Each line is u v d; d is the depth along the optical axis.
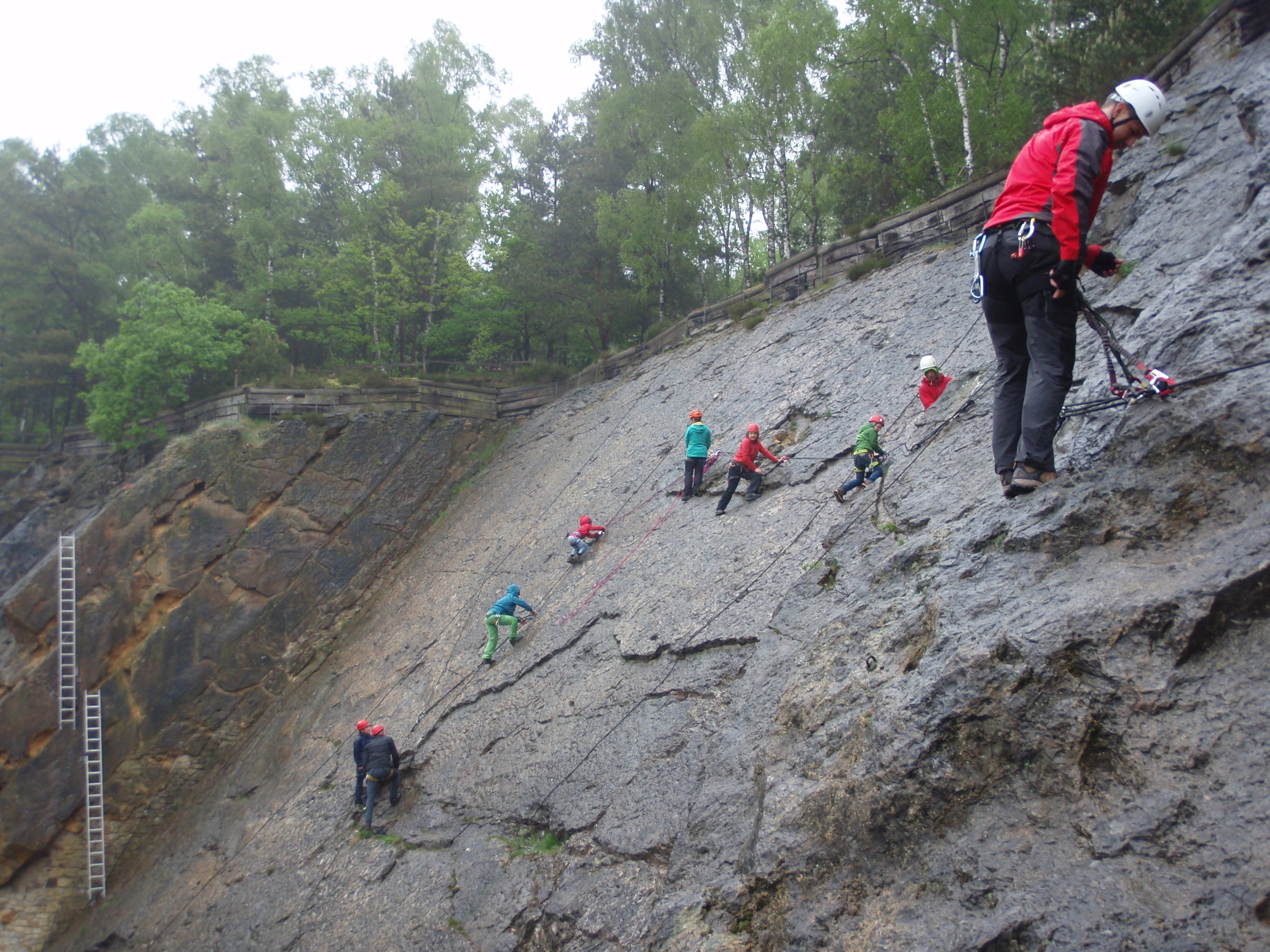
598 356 30.45
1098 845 3.93
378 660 16.98
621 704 9.88
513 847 9.24
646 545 13.22
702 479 13.78
